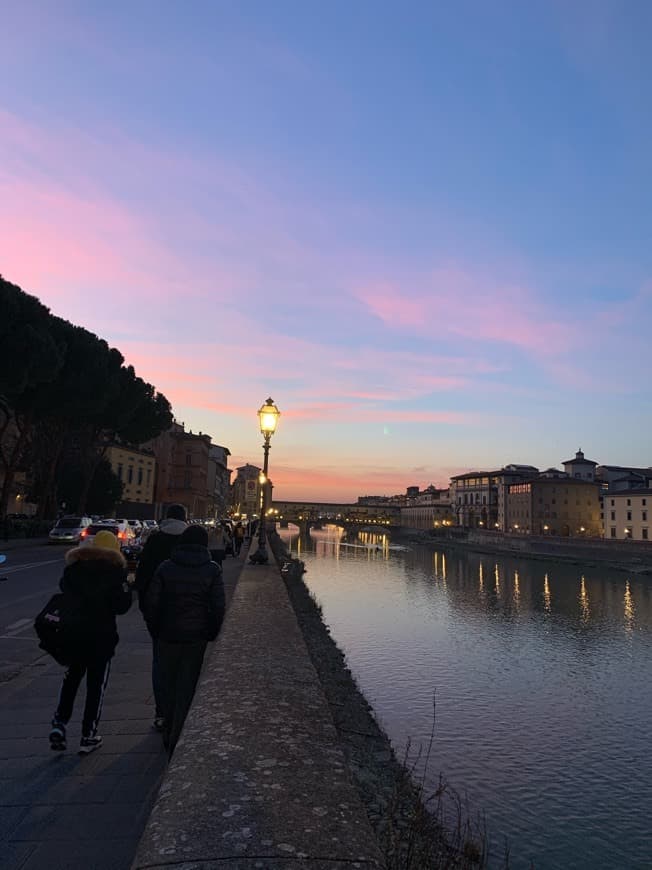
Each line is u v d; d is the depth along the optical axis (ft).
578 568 257.14
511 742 52.21
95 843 11.26
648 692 75.05
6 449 145.48
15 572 62.08
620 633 116.37
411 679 70.85
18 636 31.68
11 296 98.53
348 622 107.24
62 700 16.15
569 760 49.49
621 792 43.55
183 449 317.22
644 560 255.29
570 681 78.84
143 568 17.24
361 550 365.20
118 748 16.39
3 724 18.37
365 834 7.74
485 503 488.85
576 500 395.34
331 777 9.57
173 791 8.83
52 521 132.46
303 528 570.46
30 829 11.73
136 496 221.25
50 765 15.06
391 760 30.32
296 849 7.22
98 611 16.14
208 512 371.76
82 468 157.28
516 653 94.02
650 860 33.88
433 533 506.07
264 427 70.90
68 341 120.98
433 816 14.83
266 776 9.44
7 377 97.91
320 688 15.21
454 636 103.30
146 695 21.86
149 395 163.94
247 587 41.75
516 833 35.27
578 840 35.58
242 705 13.32
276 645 20.25
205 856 6.95
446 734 52.39
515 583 199.31
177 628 15.05
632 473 409.08
